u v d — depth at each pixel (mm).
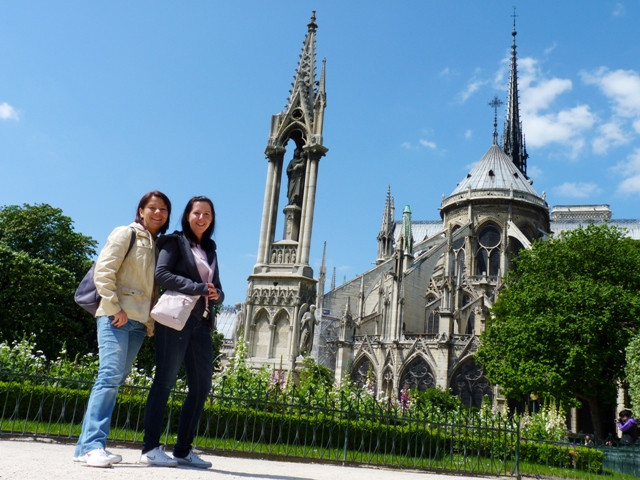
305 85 23719
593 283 48344
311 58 24141
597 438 42281
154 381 8336
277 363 20953
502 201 95938
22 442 11414
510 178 99125
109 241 7973
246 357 21281
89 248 57500
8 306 46062
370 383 25406
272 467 10750
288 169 23500
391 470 14320
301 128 23344
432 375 75125
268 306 21719
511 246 93688
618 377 47125
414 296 87500
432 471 15398
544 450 24844
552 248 53500
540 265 53000
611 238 52031
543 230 98812
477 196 97000
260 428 16406
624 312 46375
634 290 48281
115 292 7820
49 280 47281
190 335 8523
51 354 46781
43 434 12703
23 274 46062
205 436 14117
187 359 8883
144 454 8180
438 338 75562
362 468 13945
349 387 21188
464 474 15836
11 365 16406
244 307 22156
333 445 17109
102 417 7527
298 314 21375
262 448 14281
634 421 27500
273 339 21375
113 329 7820
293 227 22781
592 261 50438
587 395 47812
